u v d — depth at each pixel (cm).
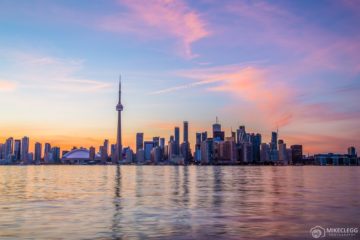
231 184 12494
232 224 4153
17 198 7256
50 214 4950
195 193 8481
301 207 5716
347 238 3412
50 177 19412
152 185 11838
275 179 16812
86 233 3644
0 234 3588
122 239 3388
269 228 3900
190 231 3747
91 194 8181
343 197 7344
